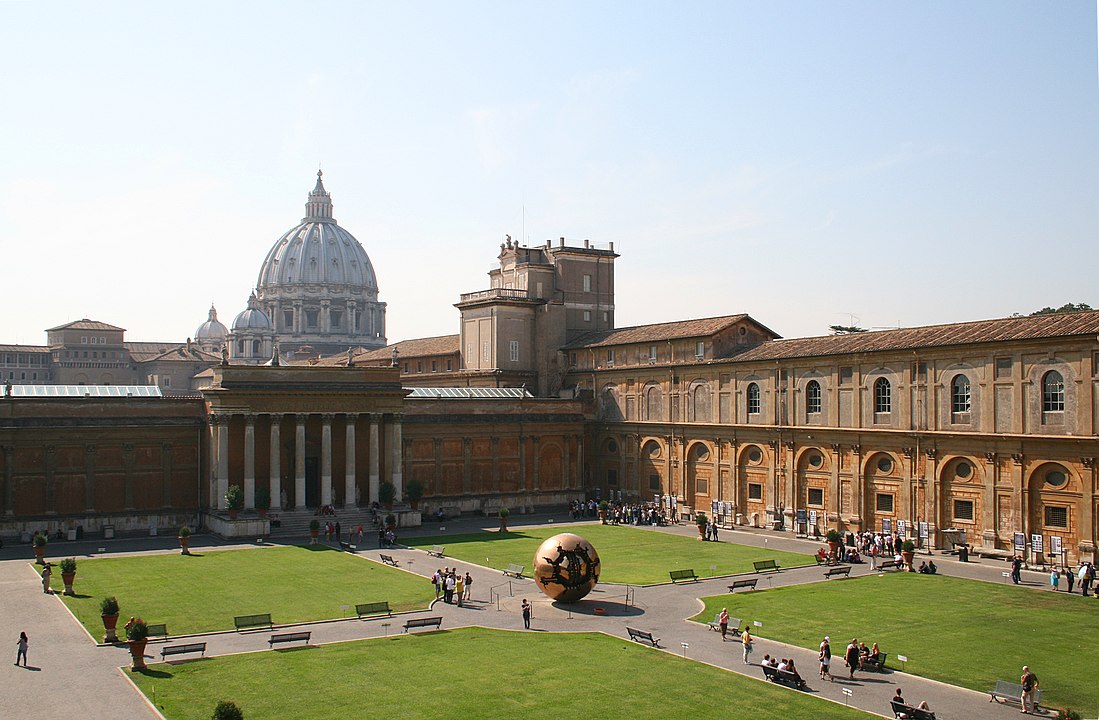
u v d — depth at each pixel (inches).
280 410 3238.2
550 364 4323.3
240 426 3267.7
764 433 3270.2
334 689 1408.7
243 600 2038.6
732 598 2074.3
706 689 1416.1
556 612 1931.6
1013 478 2524.6
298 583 2233.0
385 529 3026.6
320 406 3312.0
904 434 2790.4
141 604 1998.0
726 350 3533.5
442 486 3722.9
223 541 2965.1
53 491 3088.1
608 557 2647.6
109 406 3191.4
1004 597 2094.0
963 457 2652.6
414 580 2269.9
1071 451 2385.6
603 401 4047.7
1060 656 1622.8
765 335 3659.0
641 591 2151.8
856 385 2962.6
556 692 1396.4
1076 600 2062.0
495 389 4089.6
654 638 1717.5
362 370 3412.9
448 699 1363.2
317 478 3484.3
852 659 1508.4
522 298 4306.1
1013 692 1365.7
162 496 3270.2
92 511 3139.8
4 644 1669.5
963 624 1845.5
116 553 2723.9
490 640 1701.5
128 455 3211.1
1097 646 1689.2
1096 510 2335.1
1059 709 1347.2
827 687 1435.8
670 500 3649.1
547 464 3971.5
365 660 1566.2
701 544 2908.5
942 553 2669.8
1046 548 2456.9
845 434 2984.7
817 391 3112.7
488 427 3816.4
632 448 3865.7
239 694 1384.1
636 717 1289.4
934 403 2731.3
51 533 3058.6
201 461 3329.2
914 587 2204.7
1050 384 2452.0
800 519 3142.2
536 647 1653.5
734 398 3403.1
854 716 1300.4
